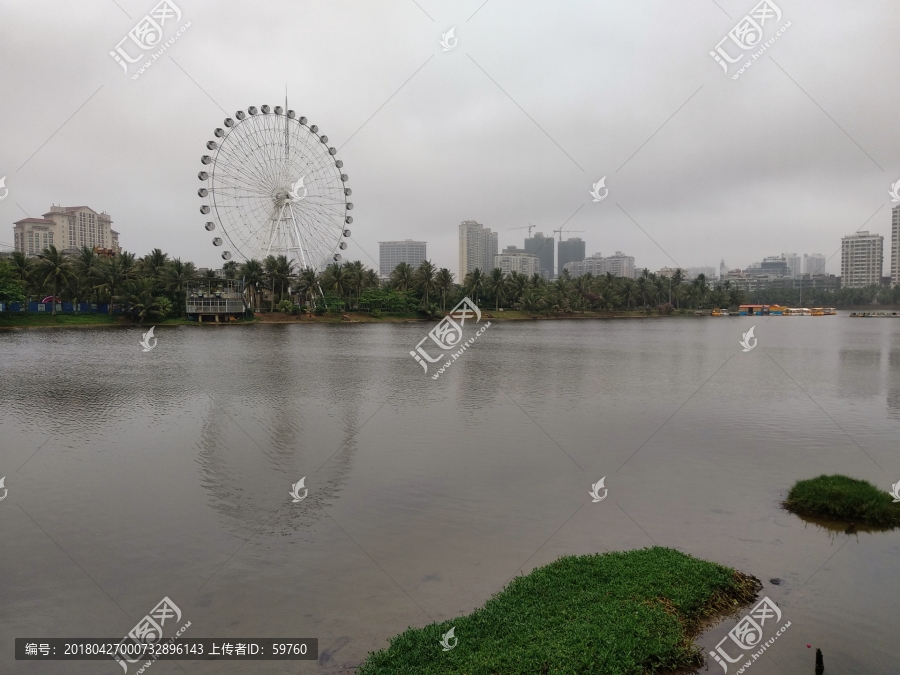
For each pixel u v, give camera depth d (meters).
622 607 14.95
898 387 53.06
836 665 13.32
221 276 150.38
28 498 24.25
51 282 122.44
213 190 103.19
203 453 30.70
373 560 18.80
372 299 160.00
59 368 63.31
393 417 39.41
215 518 22.25
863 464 29.03
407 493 24.83
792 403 45.00
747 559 18.62
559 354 82.75
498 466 28.50
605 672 12.56
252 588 17.16
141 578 17.81
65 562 18.83
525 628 14.12
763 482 26.22
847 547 19.45
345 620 15.48
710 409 42.50
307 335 113.88
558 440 33.41
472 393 49.06
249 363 69.00
